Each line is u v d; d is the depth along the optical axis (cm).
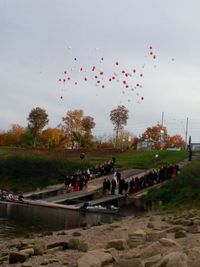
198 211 3381
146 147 12506
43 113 12481
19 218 3453
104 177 6619
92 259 1295
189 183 4841
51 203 4888
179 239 1711
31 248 1612
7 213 3800
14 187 6769
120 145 13375
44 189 6309
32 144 12250
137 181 5500
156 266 1106
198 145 9650
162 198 4794
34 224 3119
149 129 14125
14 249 1833
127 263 1173
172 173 5903
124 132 13600
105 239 1928
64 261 1411
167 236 1833
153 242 1577
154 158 8338
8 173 7250
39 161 7300
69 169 7112
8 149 9388
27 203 4903
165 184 5184
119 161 8125
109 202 5022
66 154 9050
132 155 8944
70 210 4459
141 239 1742
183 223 2423
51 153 9112
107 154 9181
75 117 12725
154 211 4144
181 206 4234
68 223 3266
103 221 3450
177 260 1085
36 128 12456
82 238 1962
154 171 5916
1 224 3025
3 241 2191
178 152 8994
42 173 7100
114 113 13450
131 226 2500
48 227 2992
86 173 6166
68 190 5859
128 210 4616
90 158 8481
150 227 2384
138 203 5028
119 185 5450
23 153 8525
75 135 12531
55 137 12438
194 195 4497
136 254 1377
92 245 1733
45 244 1789
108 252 1442
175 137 14525
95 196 5359
